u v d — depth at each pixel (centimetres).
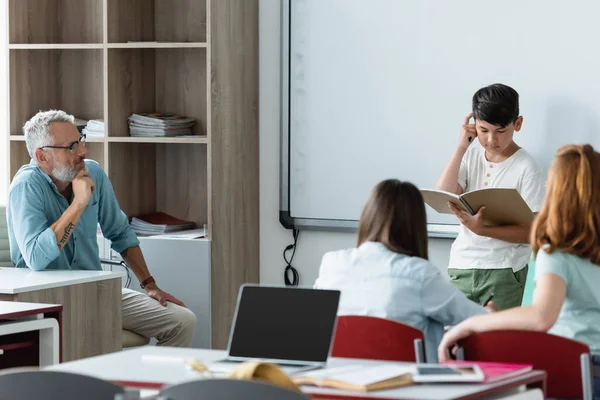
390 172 615
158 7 677
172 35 675
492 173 527
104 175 577
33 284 473
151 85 679
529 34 572
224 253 632
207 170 650
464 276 525
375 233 367
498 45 580
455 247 532
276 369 250
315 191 637
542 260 340
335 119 628
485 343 315
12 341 447
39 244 520
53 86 693
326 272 373
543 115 570
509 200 467
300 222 641
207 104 616
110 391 239
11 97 661
